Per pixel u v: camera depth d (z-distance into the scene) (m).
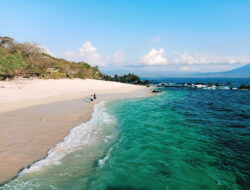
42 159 6.77
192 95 36.16
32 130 9.88
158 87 66.62
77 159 7.07
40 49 53.78
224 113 17.55
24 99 19.89
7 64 32.06
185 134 10.82
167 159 7.44
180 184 5.71
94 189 5.32
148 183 5.74
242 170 6.61
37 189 5.10
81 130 10.66
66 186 5.37
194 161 7.29
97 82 55.38
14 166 6.14
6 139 8.40
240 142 9.52
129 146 8.75
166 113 17.30
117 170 6.47
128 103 23.50
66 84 39.62
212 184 5.72
